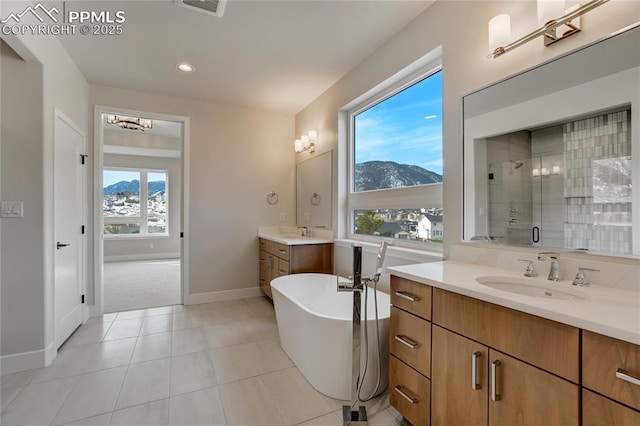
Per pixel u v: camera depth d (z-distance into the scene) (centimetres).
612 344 79
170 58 270
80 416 161
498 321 107
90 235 317
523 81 152
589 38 127
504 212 161
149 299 384
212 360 223
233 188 392
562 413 89
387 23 223
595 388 82
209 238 378
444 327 128
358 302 164
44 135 215
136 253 713
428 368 135
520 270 149
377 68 257
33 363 209
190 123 368
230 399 177
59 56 241
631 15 116
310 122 382
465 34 182
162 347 245
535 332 96
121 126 502
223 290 384
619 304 97
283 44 248
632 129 115
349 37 240
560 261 135
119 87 332
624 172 117
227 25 222
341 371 176
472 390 116
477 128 175
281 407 170
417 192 237
